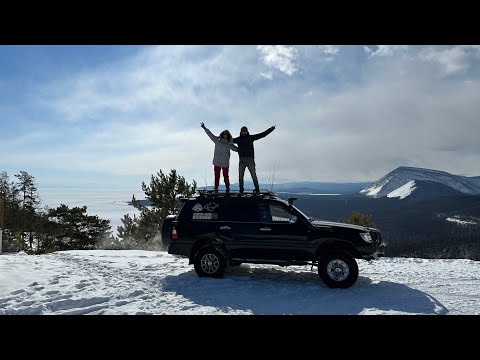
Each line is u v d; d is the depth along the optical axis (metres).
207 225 8.50
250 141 10.15
